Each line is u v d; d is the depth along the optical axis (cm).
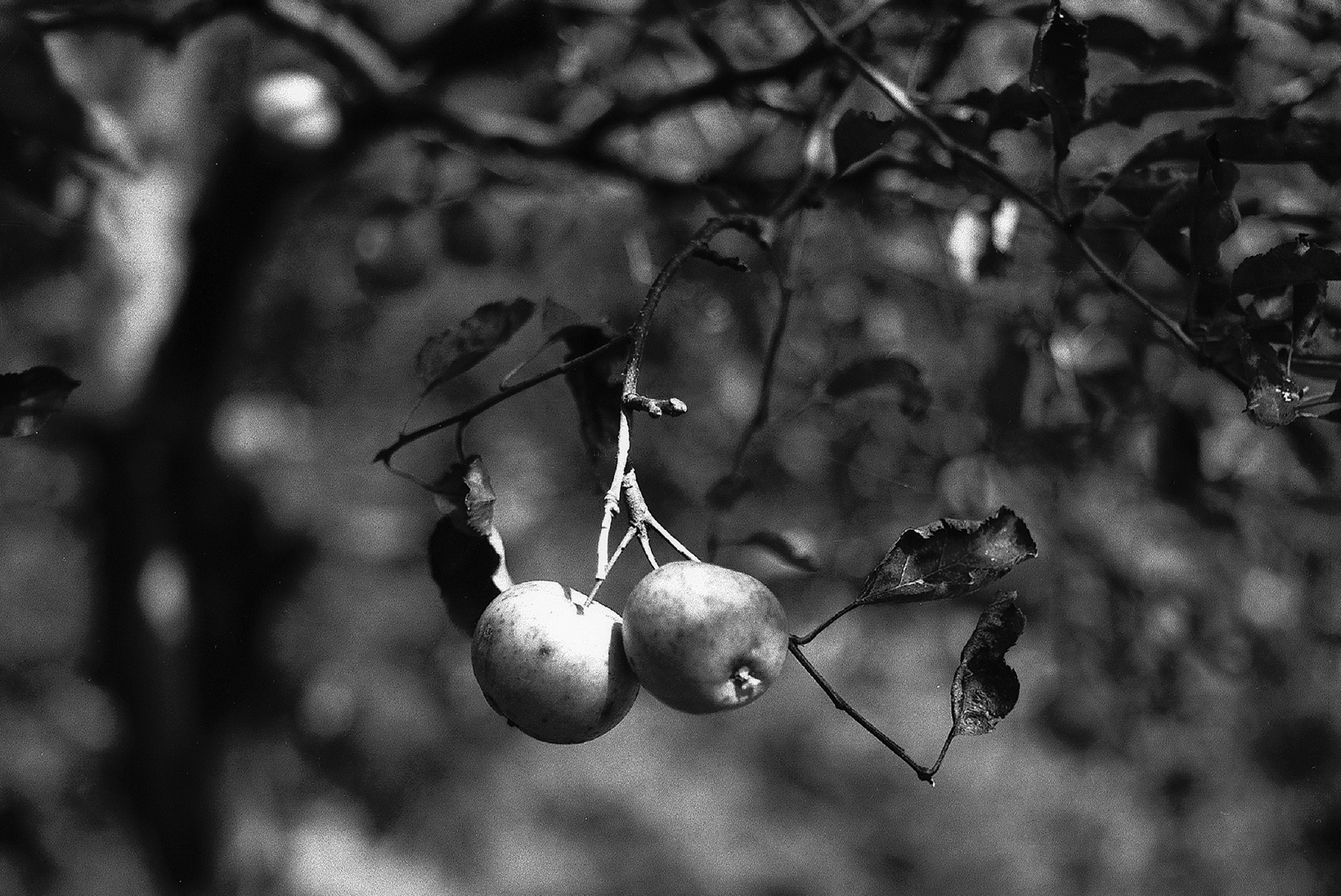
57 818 373
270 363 326
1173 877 222
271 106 174
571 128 177
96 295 257
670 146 179
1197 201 103
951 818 479
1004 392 138
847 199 136
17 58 128
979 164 113
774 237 112
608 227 196
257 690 349
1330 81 121
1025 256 143
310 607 365
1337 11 133
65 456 344
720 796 631
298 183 231
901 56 146
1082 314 139
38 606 397
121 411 282
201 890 318
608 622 94
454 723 425
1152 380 140
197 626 308
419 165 170
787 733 604
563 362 104
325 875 419
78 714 392
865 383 125
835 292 180
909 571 94
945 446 161
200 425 293
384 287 169
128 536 296
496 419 291
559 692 92
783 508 175
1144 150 112
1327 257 100
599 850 586
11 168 129
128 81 226
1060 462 152
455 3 198
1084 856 245
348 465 364
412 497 366
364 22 187
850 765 602
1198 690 184
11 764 366
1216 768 199
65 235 173
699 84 143
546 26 175
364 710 381
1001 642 94
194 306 267
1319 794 202
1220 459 155
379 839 461
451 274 226
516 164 172
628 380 94
